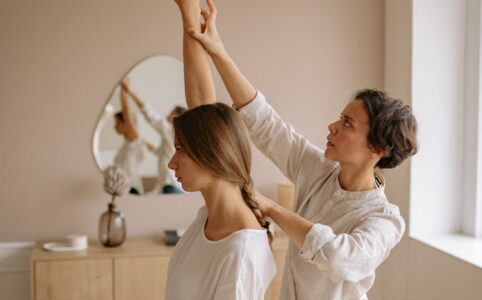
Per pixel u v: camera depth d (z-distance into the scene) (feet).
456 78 10.00
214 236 4.05
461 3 9.94
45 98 10.38
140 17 10.57
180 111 10.78
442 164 10.04
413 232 10.07
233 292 3.80
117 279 9.45
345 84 11.24
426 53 9.94
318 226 4.15
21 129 10.36
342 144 4.60
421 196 10.04
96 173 10.59
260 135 5.18
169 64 10.70
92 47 10.46
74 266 9.30
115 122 10.60
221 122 3.95
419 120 9.95
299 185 5.16
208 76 4.83
